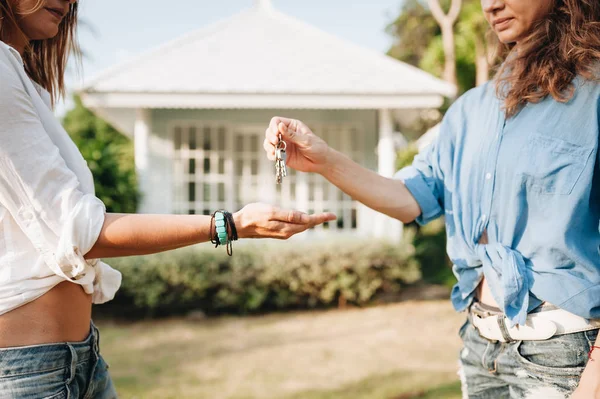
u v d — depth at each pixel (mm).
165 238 1282
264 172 8875
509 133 1502
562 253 1397
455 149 1677
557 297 1386
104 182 7852
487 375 1584
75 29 1684
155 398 4020
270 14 8906
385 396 3898
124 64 7996
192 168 8727
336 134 8852
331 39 8609
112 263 7176
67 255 1218
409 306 7762
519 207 1451
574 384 1393
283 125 1661
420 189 1778
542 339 1426
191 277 7254
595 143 1366
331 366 4840
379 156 8289
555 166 1386
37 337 1282
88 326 1454
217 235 1316
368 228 8672
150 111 8500
